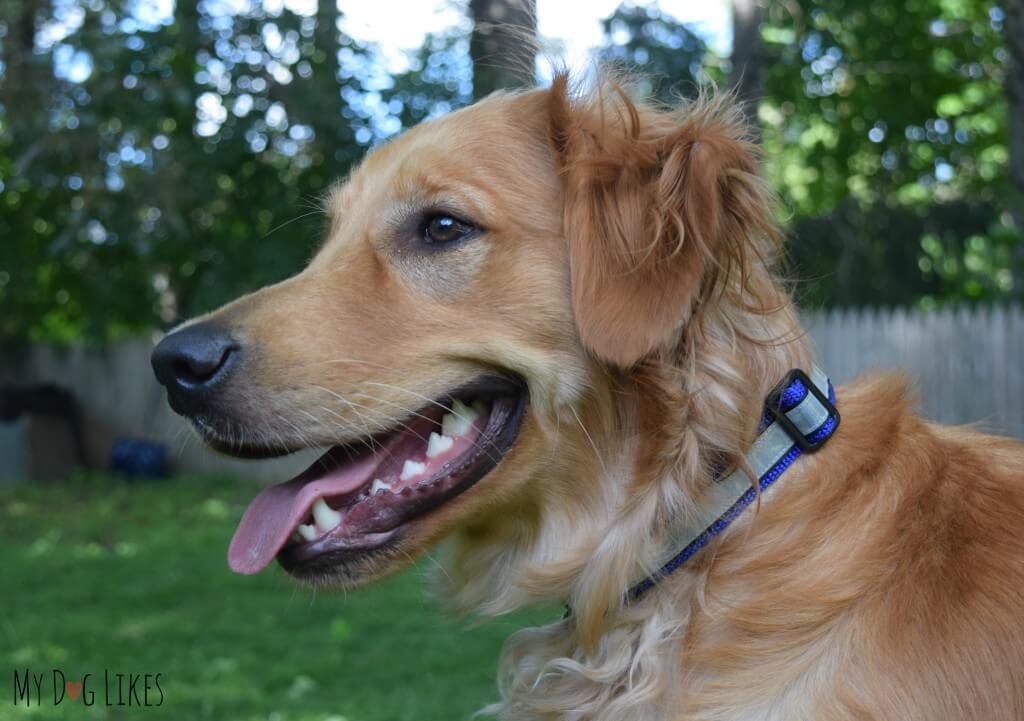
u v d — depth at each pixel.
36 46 2.63
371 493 0.63
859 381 0.65
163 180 2.51
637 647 0.61
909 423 0.63
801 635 0.57
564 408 0.63
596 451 0.62
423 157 0.65
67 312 3.32
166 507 2.47
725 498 0.60
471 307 0.63
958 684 0.55
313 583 0.63
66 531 2.15
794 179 4.80
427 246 0.64
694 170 0.60
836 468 0.60
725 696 0.57
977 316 2.36
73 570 1.77
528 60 0.73
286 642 1.30
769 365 0.61
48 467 3.10
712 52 3.29
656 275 0.60
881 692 0.55
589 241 0.61
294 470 2.94
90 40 2.43
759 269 0.63
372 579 0.63
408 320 0.63
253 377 0.62
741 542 0.60
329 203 0.72
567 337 0.63
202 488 2.80
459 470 0.63
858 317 2.52
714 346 0.60
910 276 3.44
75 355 3.27
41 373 3.32
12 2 2.50
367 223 0.65
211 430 0.62
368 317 0.63
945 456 0.62
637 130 0.62
